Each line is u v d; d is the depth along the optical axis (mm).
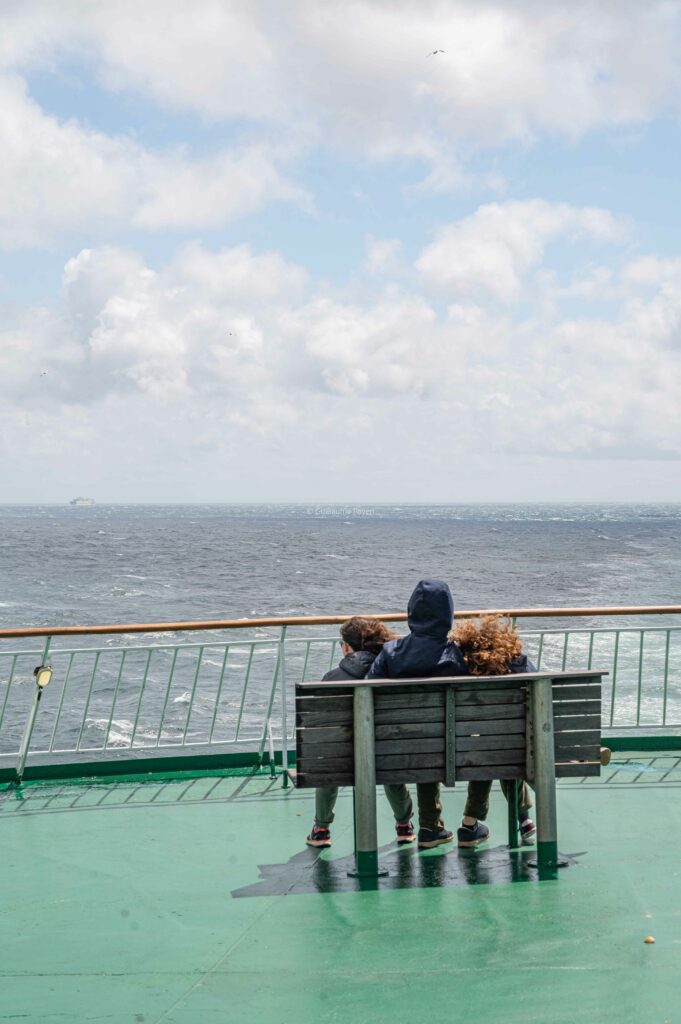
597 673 4770
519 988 3500
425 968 3684
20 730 19469
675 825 5430
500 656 4855
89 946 3973
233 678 23891
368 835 4707
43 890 4637
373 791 4691
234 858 5055
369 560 86375
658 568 74938
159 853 5148
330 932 4055
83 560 87125
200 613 47031
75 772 6660
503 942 3904
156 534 149500
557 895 4410
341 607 49250
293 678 23219
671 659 24422
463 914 4207
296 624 6617
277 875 4789
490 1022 3260
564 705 4777
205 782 6539
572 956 3756
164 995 3523
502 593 55094
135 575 70375
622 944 3855
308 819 5711
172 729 18969
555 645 27234
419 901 4383
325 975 3652
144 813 5863
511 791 5113
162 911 4344
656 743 7082
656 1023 3223
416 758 4746
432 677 4805
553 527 184125
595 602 49938
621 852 4992
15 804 6086
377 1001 3432
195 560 87000
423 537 137375
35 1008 3438
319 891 4547
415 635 4891
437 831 5191
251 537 138250
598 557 90062
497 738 4770
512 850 5086
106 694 23094
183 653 28562
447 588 4898
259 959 3809
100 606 50281
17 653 6598
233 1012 3383
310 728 4734
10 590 58844
